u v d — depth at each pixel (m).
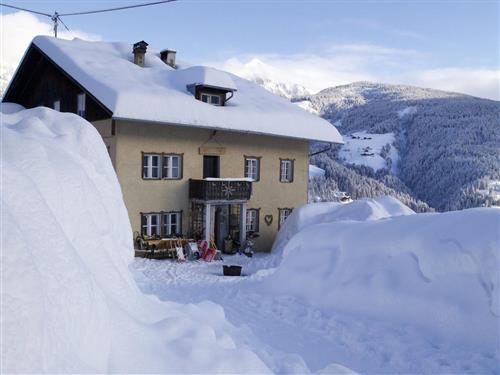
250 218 22.12
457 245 7.18
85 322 2.65
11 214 2.47
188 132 19.70
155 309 4.05
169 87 20.17
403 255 7.99
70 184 3.48
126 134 17.95
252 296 9.49
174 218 19.66
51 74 21.38
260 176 22.19
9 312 2.12
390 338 6.71
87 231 3.50
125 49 23.89
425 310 7.08
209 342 3.57
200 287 11.40
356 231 9.14
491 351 6.04
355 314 7.84
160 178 18.97
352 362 6.08
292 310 8.26
